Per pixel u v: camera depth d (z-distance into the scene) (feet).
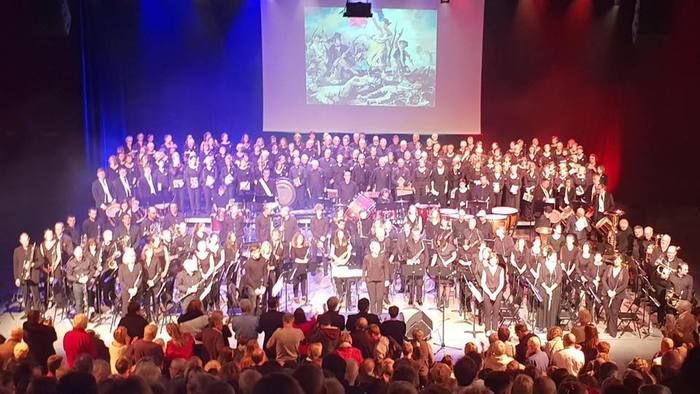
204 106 95.61
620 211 75.72
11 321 61.57
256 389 16.14
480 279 59.47
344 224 68.28
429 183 83.20
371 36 91.30
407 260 63.98
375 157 85.15
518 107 96.32
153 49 93.35
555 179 82.02
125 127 93.97
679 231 86.69
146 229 68.80
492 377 30.99
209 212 83.46
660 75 94.12
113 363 39.83
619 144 96.17
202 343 41.39
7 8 85.66
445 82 92.07
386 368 33.88
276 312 47.57
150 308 62.64
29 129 89.10
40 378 23.97
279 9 91.30
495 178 82.02
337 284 63.16
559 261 60.95
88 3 89.04
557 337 43.88
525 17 94.43
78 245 65.77
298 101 92.58
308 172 82.79
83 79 89.20
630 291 68.33
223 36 94.27
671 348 40.75
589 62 94.84
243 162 82.79
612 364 34.53
